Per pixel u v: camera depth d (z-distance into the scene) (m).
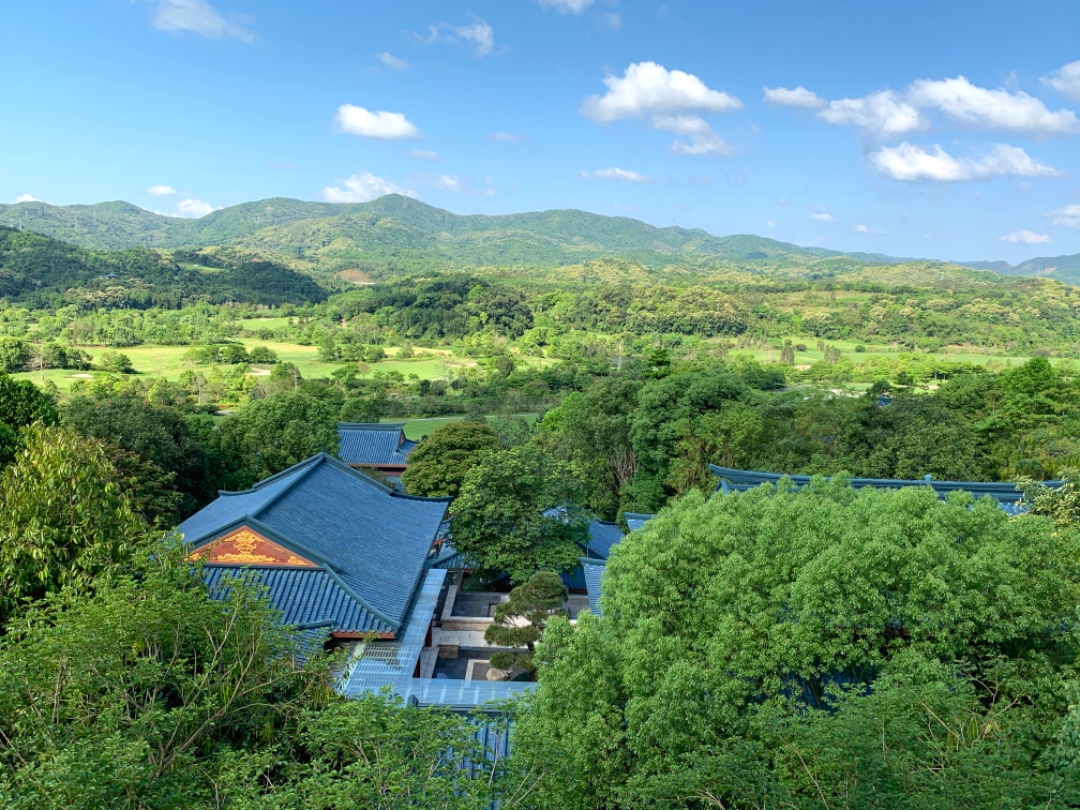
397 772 9.02
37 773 8.43
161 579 13.36
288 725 12.84
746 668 14.44
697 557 16.78
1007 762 10.33
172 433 41.97
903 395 47.31
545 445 53.69
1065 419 51.84
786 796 10.32
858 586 14.37
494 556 31.83
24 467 19.52
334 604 22.77
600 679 14.03
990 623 14.19
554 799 11.62
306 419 47.38
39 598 18.05
